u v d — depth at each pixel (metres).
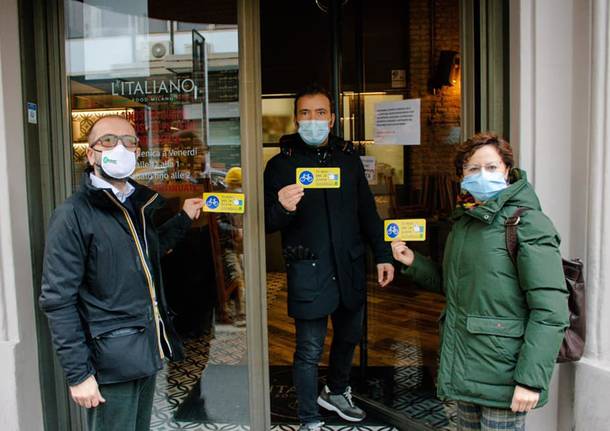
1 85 2.18
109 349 1.68
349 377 3.07
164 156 2.44
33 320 2.32
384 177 3.05
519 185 1.68
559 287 1.55
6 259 2.22
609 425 2.03
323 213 2.45
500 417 1.68
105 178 1.76
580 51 2.10
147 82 2.44
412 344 3.13
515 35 2.19
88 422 1.78
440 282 2.09
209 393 2.54
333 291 2.43
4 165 2.19
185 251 2.49
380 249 2.65
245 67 2.33
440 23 2.89
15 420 2.23
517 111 2.19
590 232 2.08
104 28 2.43
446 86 2.81
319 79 5.52
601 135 2.03
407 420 2.66
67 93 2.42
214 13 2.37
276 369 3.52
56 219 1.63
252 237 2.37
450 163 2.77
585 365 2.08
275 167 2.49
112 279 1.68
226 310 2.47
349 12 3.29
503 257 1.64
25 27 2.29
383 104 3.10
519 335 1.62
